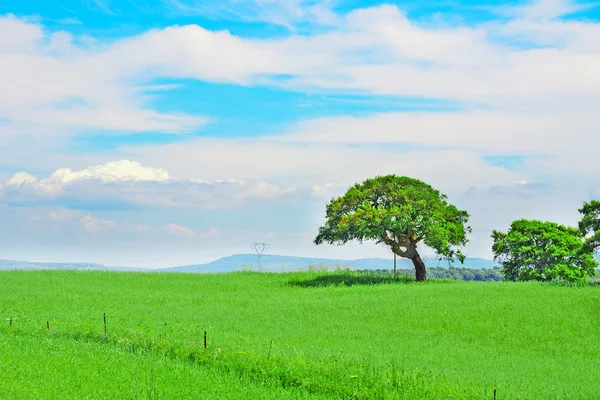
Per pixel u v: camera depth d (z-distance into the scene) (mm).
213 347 24516
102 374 19609
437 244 59875
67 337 27234
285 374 20766
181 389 18094
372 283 57969
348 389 19156
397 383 19688
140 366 21109
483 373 23703
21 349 23062
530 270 73375
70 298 45406
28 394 16609
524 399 19484
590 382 23094
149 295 49125
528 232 75062
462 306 40406
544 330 34000
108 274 62469
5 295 45656
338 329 33906
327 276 63000
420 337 32219
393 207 60094
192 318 36625
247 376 20875
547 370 25297
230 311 40375
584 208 61781
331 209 64562
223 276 63594
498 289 47562
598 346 30938
